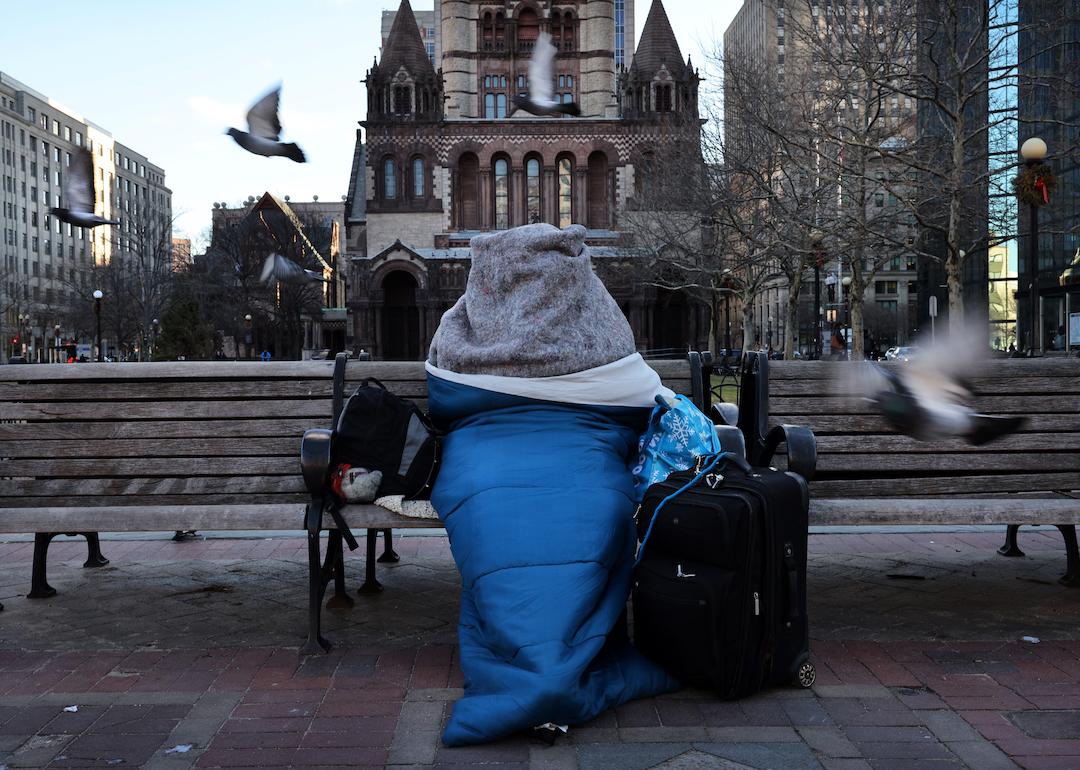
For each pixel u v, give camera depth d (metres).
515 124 60.50
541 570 3.32
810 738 3.04
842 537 6.41
